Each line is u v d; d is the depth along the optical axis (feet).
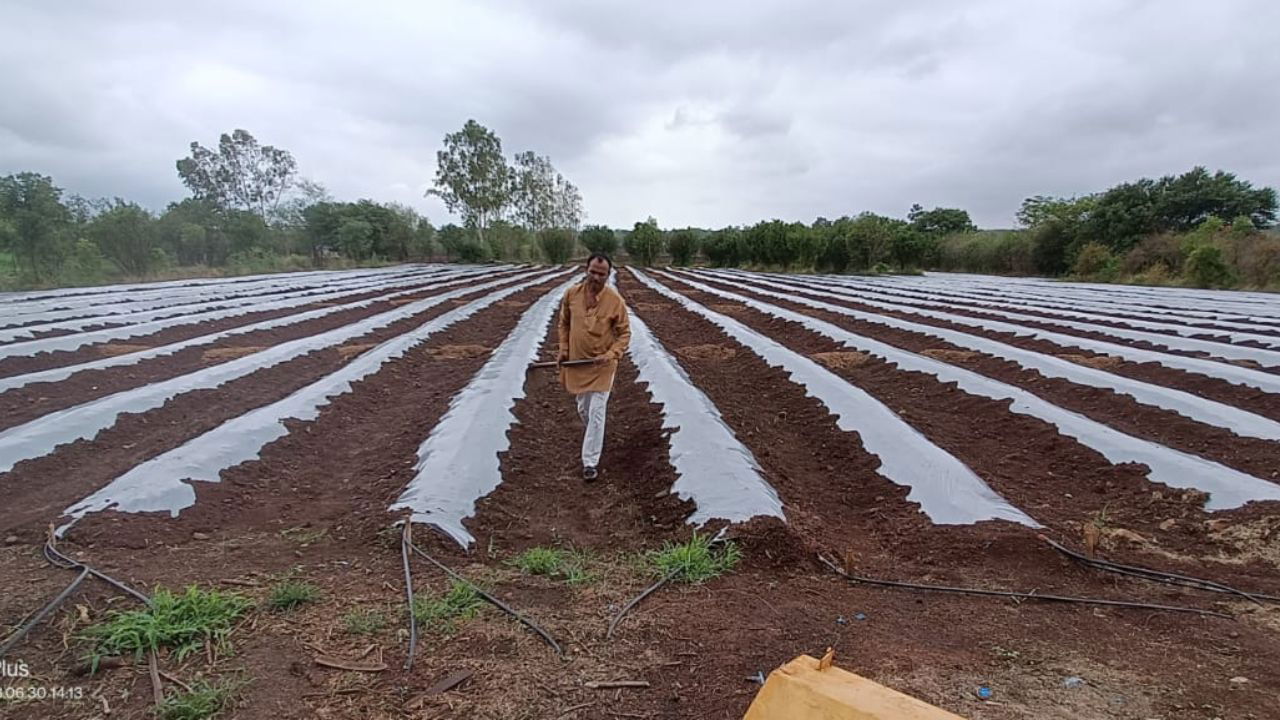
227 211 124.57
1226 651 10.50
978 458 20.38
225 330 42.16
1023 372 31.09
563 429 23.38
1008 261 124.06
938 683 9.42
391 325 45.65
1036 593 12.40
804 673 7.60
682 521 15.30
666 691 9.12
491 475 17.84
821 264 125.80
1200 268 82.28
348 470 19.29
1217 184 102.73
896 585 12.69
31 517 14.76
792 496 17.12
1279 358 32.76
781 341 42.47
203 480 16.53
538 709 8.68
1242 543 14.43
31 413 22.76
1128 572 13.23
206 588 11.68
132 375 28.63
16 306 48.57
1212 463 17.99
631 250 152.87
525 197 187.01
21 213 63.77
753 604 11.67
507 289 77.97
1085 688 9.38
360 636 10.27
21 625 10.27
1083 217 114.42
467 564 13.16
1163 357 32.71
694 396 24.08
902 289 81.61
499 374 28.78
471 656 9.82
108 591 11.39
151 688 8.86
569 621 10.93
